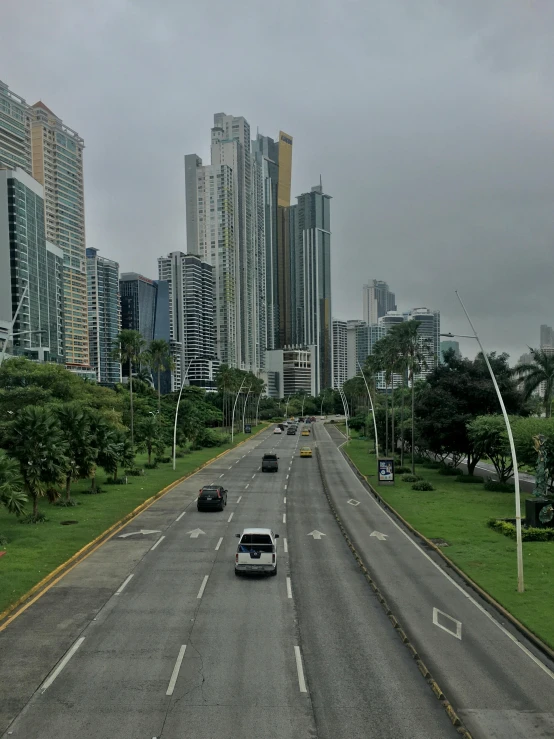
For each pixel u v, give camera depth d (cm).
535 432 4131
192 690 1439
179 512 4025
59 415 4166
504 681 1530
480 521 3672
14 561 2583
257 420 16875
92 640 1753
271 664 1600
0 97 16675
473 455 5916
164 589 2273
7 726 1265
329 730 1268
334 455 8375
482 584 2350
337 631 1861
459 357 6544
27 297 13012
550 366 6100
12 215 12706
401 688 1476
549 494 4241
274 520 3769
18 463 3241
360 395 15038
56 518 3597
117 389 10631
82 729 1253
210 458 7650
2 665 1576
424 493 4862
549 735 1270
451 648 1742
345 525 3638
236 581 2398
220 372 13788
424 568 2648
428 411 6069
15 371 5853
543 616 1980
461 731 1266
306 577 2483
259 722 1295
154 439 6669
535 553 2880
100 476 5659
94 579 2403
